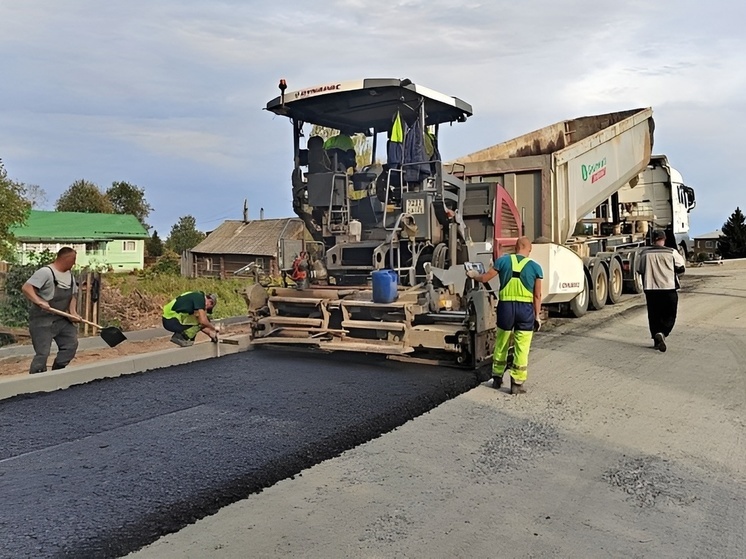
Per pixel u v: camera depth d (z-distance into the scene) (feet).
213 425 17.44
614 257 45.80
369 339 25.46
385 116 28.66
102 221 152.76
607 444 16.55
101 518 11.89
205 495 12.95
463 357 24.31
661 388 22.07
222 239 125.70
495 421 18.44
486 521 12.18
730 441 16.74
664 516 12.48
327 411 18.74
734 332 32.58
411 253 25.80
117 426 17.38
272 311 27.78
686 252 65.16
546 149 47.34
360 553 10.91
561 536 11.62
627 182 49.19
